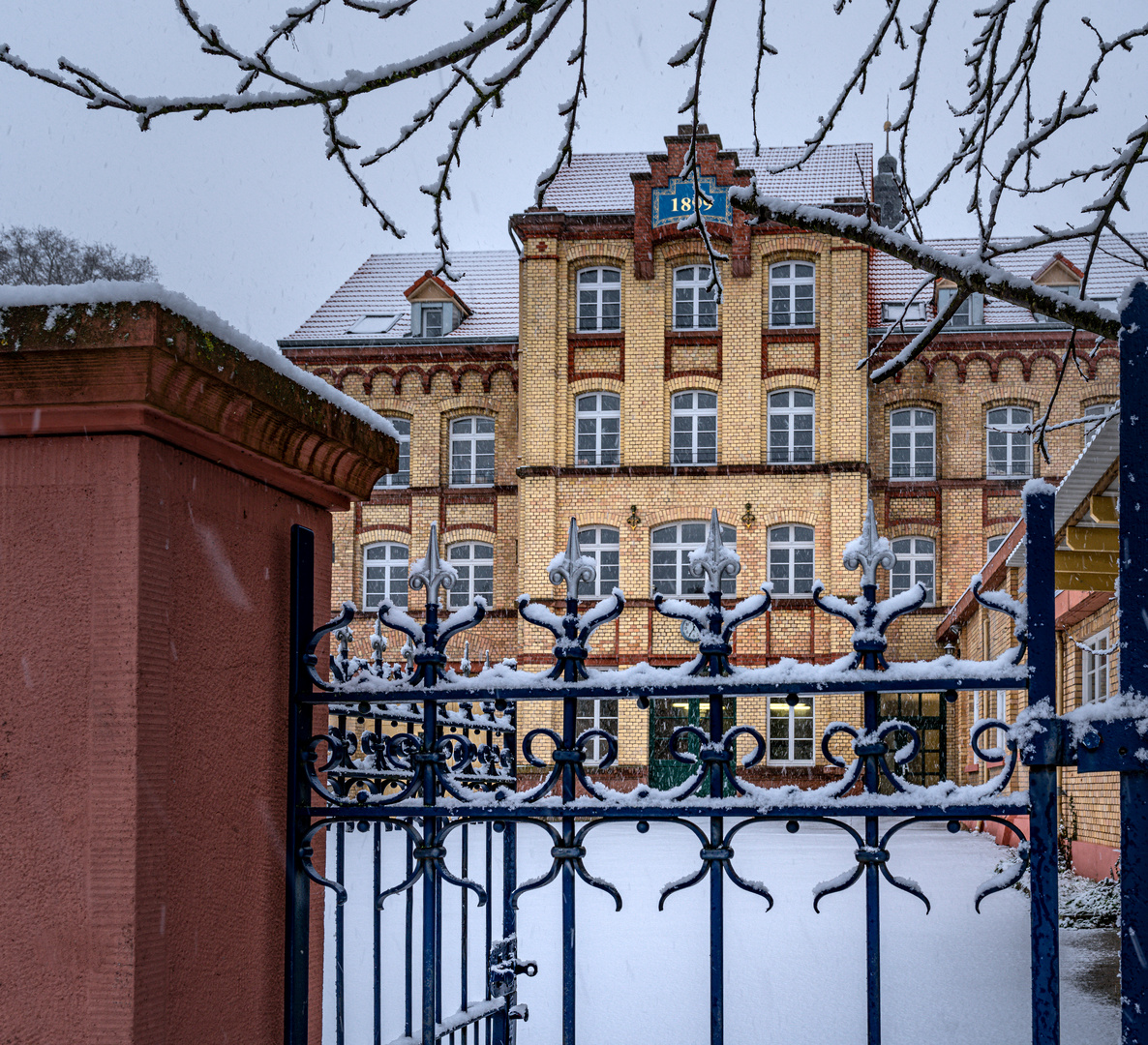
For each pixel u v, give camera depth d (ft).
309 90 12.66
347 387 104.99
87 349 7.01
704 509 95.09
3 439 7.47
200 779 7.79
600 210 102.06
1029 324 98.22
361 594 102.37
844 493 93.97
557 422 97.60
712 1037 7.68
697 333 96.99
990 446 98.48
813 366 96.22
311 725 9.01
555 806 8.18
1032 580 7.42
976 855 56.18
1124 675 7.07
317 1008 9.32
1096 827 41.39
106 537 7.26
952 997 23.67
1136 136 16.14
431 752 8.59
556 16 14.02
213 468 8.13
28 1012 7.07
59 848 7.12
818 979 25.67
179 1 12.28
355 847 56.80
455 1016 11.09
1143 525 7.04
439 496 102.53
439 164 16.12
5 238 104.88
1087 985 24.52
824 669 7.86
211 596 8.03
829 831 76.59
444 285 106.73
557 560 8.39
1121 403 7.07
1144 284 7.06
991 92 17.25
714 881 7.86
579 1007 22.58
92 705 7.16
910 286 104.88
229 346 7.66
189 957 7.56
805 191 104.37
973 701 80.12
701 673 8.11
